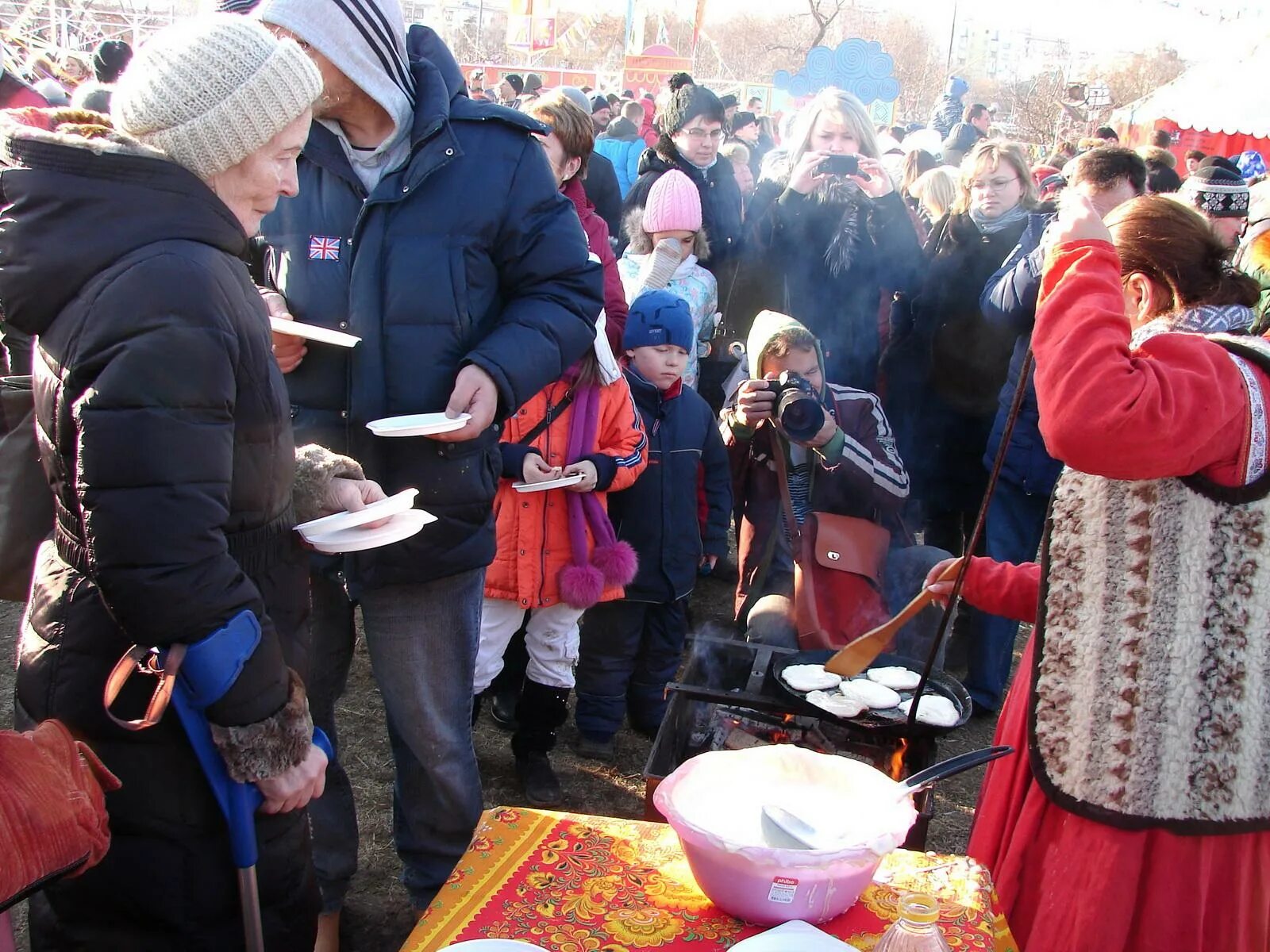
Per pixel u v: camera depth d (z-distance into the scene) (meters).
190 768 1.46
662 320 3.07
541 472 2.65
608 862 1.39
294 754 1.45
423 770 2.18
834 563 2.64
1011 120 26.03
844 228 4.00
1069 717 1.60
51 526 1.67
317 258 2.00
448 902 1.30
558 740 3.30
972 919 1.31
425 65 2.01
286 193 1.52
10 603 4.01
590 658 3.17
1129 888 1.57
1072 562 1.60
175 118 1.35
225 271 1.38
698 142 4.52
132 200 1.32
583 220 3.48
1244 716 1.51
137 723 1.33
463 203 1.98
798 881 1.22
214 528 1.34
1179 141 11.75
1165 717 1.53
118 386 1.26
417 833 2.23
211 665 1.35
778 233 4.16
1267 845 1.57
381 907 2.51
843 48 11.08
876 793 1.37
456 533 2.04
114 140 1.35
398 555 2.00
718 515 3.34
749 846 1.21
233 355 1.37
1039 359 1.53
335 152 1.98
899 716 2.25
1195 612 1.51
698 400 3.24
